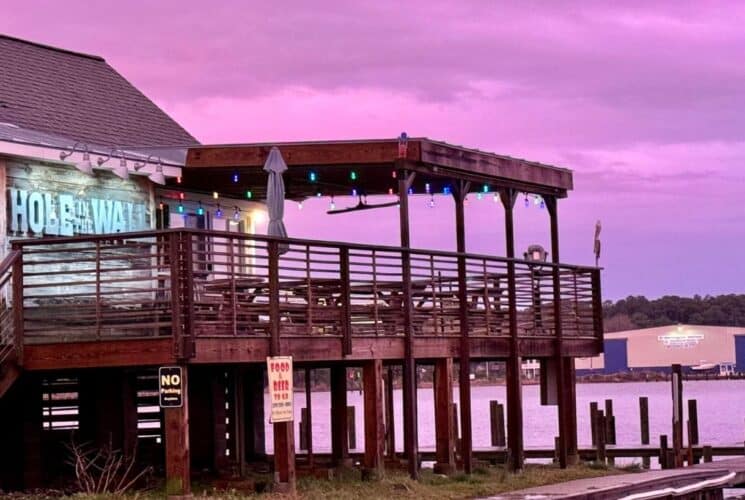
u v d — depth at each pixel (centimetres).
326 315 2184
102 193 2348
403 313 2352
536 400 11506
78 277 2289
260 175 2464
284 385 1975
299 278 2130
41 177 2220
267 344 2009
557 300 2812
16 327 1950
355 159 2312
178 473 1836
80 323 2080
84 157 2147
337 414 2459
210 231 1912
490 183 2592
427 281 2562
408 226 2333
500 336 2605
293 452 2005
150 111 2820
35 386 2145
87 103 2655
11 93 2483
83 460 2086
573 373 2902
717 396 12538
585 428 6981
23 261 1970
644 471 2764
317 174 2456
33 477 2128
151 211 2469
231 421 2564
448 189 2600
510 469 2592
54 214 2241
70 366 1920
